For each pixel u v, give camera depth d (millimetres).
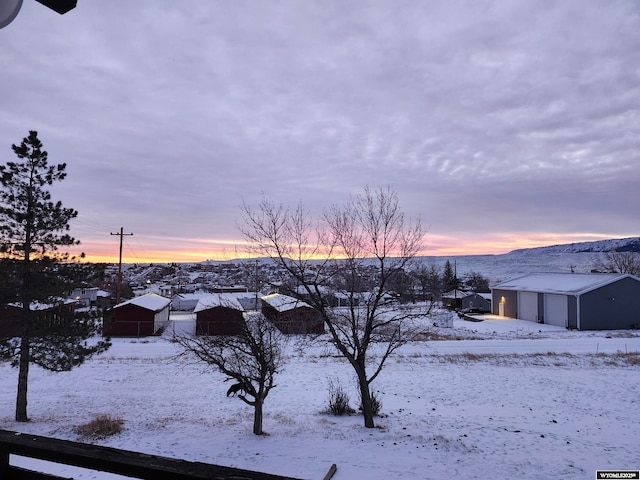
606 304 42531
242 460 10914
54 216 15719
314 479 9531
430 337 36281
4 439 2082
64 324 15766
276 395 19656
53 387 20906
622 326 42688
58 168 15961
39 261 15398
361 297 14508
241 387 13844
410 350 30234
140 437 13133
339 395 17141
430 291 14562
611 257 80000
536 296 48406
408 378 22625
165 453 11477
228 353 21266
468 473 10094
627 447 12227
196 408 17516
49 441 2055
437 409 17234
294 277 13938
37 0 1837
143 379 22453
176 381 22062
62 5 1889
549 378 22516
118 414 16500
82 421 15250
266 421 15430
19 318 15320
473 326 44656
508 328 43219
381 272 13773
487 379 22375
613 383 21391
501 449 11945
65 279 15906
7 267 14695
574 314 42562
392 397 19281
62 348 15852
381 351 29719
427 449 11852
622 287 42969
